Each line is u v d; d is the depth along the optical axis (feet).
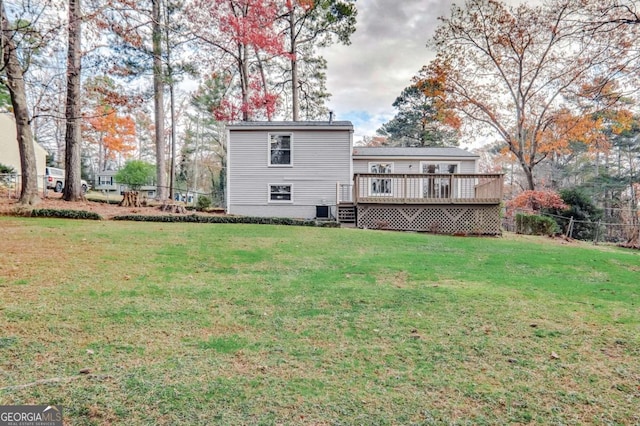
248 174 49.85
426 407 7.37
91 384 7.90
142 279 16.14
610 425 6.91
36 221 33.32
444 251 26.00
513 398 7.75
